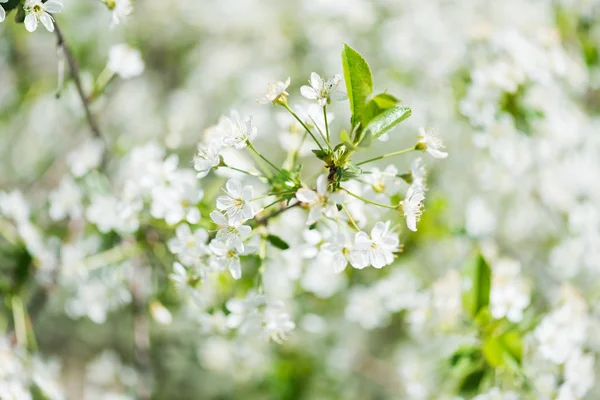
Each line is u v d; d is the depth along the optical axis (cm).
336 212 88
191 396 151
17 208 111
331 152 88
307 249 96
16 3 90
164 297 109
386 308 122
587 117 143
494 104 115
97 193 112
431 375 120
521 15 147
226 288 107
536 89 118
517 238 143
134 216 105
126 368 140
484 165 135
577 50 135
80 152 111
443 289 111
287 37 165
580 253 127
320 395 138
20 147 164
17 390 106
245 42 172
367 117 89
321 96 89
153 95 175
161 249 108
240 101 155
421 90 144
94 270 115
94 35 156
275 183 93
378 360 151
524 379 104
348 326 143
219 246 92
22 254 111
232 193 89
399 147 144
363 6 154
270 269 118
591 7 137
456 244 133
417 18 146
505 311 106
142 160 105
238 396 146
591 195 132
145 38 174
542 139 120
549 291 131
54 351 173
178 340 145
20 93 160
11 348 109
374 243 90
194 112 157
